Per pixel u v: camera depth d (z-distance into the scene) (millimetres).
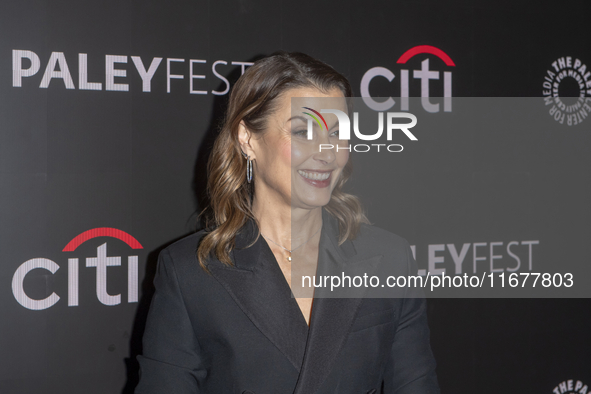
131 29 1870
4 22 1732
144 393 1090
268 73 1166
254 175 1230
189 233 1944
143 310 1897
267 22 2035
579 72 2434
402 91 2197
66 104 1801
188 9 1938
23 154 1760
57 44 1789
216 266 1135
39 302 1784
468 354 2293
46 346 1794
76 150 1814
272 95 1146
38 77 1770
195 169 1953
